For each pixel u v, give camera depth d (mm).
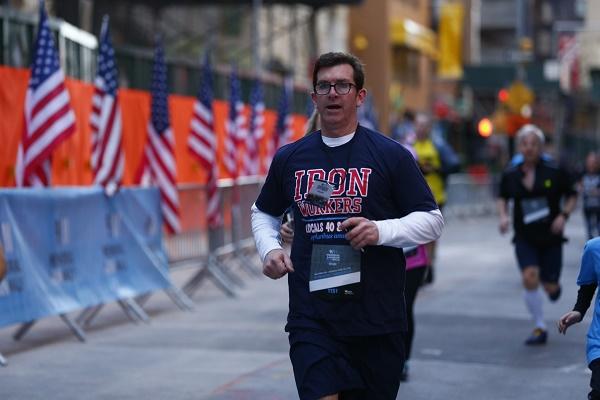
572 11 131375
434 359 16203
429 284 25547
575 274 28828
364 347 8398
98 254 18906
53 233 17375
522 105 58625
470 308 21953
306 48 58969
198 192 24031
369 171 8383
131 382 14398
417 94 78312
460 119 87188
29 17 24516
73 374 14961
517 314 21094
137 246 20500
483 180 69562
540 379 14734
